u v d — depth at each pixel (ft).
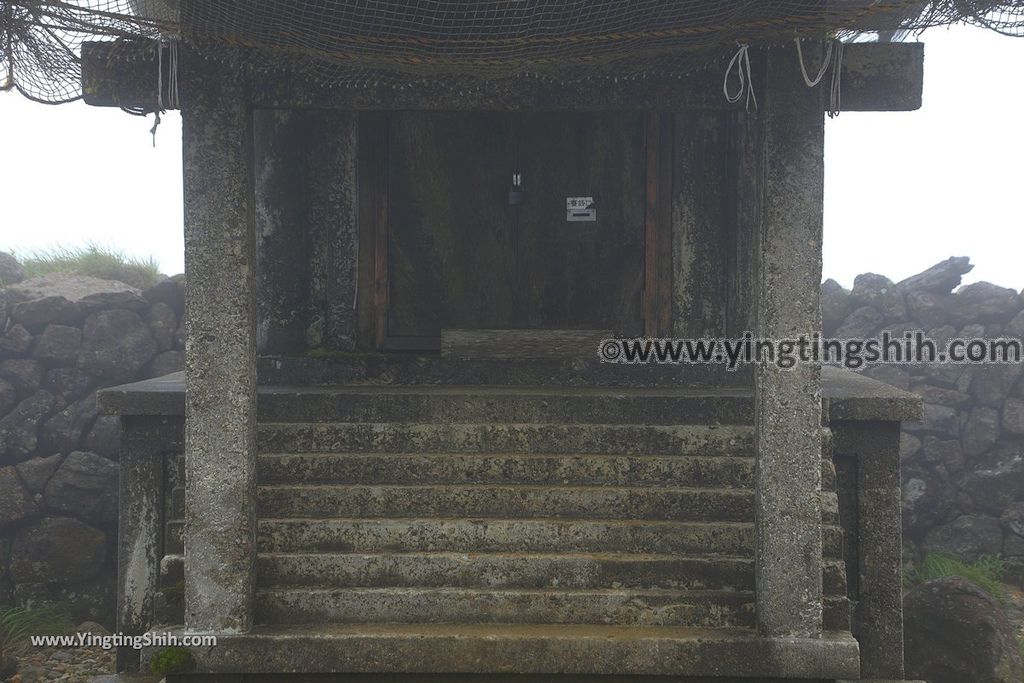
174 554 18.01
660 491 18.43
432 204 23.99
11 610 26.53
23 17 15.19
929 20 15.78
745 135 23.07
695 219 23.48
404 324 24.06
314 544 17.78
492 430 19.74
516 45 15.14
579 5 14.51
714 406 20.26
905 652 21.38
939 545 30.71
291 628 16.40
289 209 23.81
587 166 23.86
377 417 20.61
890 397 18.89
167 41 15.75
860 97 16.60
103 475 28.17
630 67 15.74
